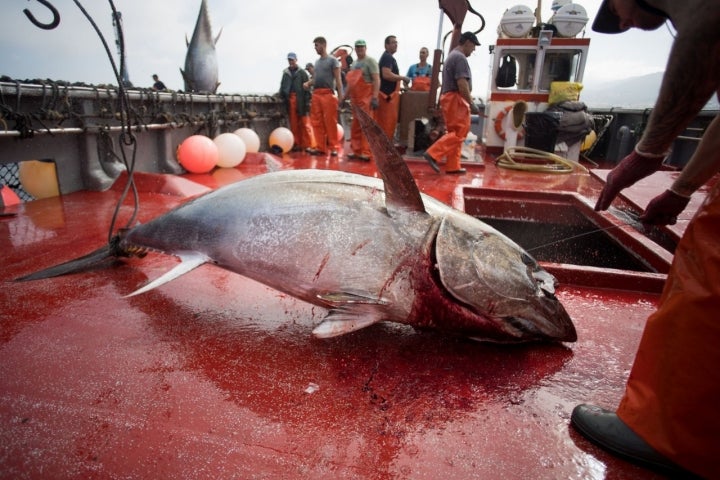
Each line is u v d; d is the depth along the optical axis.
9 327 2.46
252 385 2.02
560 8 9.69
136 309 2.71
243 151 8.15
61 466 1.54
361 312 2.18
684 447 1.43
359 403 1.92
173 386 1.99
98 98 5.55
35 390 1.92
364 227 2.24
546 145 8.91
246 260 2.44
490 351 2.38
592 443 1.72
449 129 7.48
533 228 5.97
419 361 2.26
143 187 5.83
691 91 1.41
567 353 2.39
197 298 2.90
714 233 1.33
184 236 2.66
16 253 3.59
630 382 1.65
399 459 1.63
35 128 4.91
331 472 1.56
